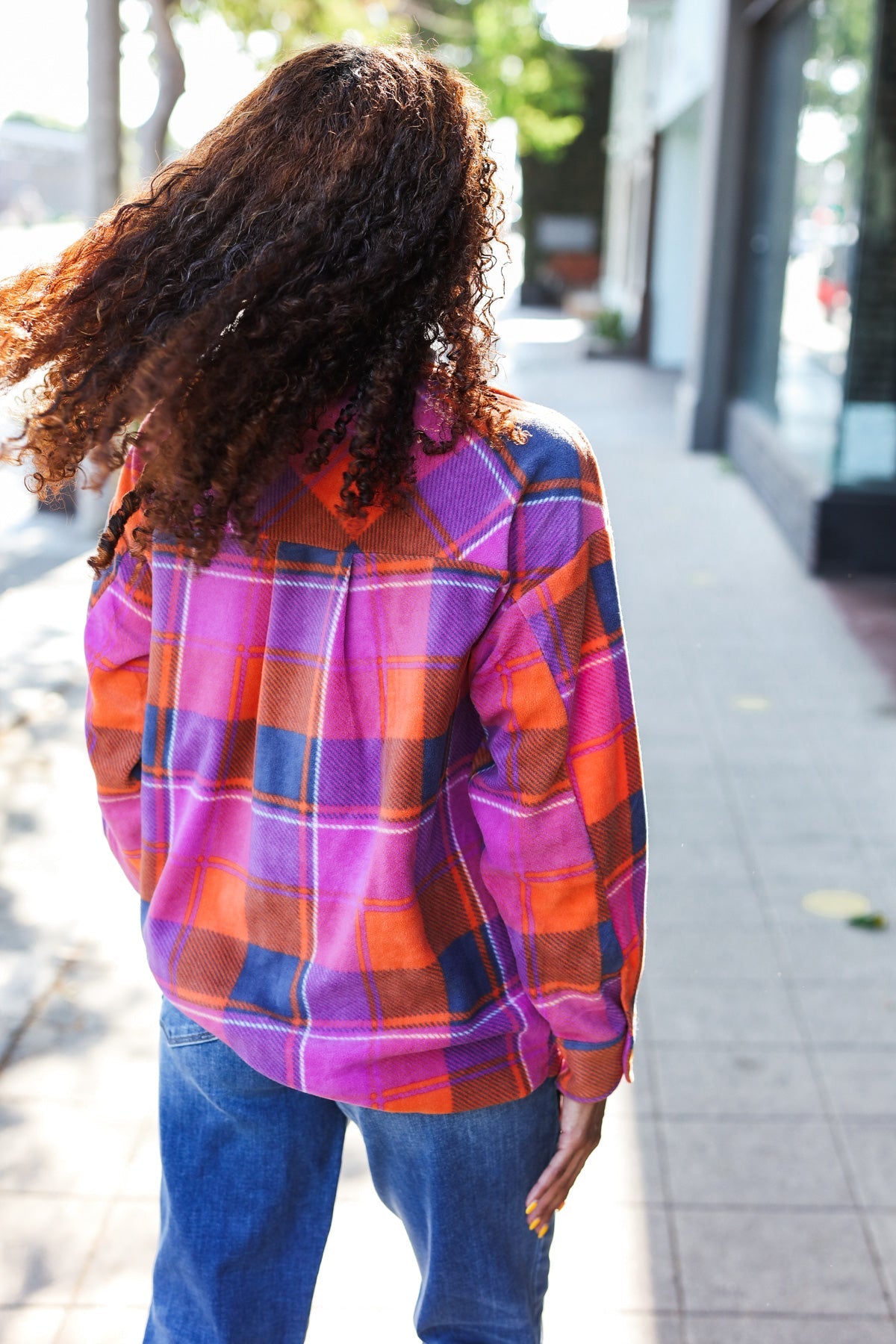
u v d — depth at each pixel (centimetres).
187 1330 145
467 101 121
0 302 122
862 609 671
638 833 131
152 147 855
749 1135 262
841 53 765
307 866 124
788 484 823
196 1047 136
